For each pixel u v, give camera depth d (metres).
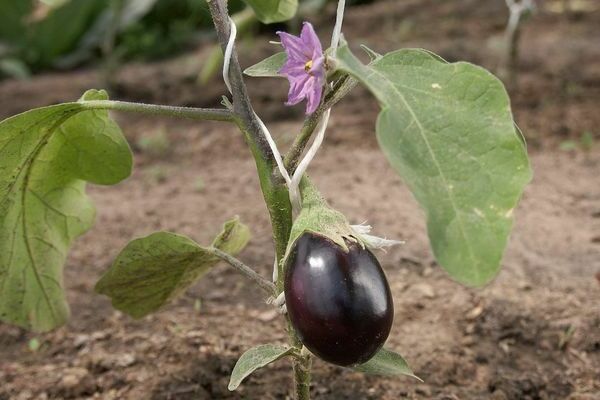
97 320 1.44
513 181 0.77
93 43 3.84
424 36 3.71
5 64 3.53
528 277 1.54
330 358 0.85
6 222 1.12
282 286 0.95
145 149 2.50
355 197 1.96
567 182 2.08
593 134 2.46
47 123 1.01
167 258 1.06
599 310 1.41
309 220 0.87
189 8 4.23
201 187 2.13
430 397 1.23
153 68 3.48
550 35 3.63
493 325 1.38
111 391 1.27
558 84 2.86
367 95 2.86
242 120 0.93
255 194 2.06
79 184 1.16
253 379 1.27
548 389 1.26
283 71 0.86
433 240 0.75
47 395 1.26
